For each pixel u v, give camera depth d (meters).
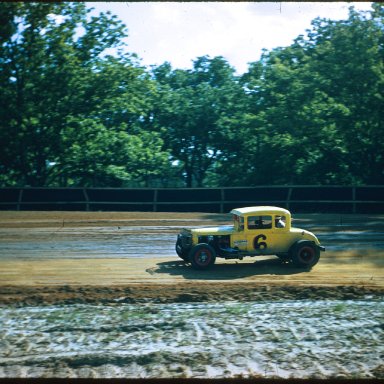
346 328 13.38
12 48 38.47
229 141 50.56
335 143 42.81
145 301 15.61
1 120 39.06
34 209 34.75
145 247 23.17
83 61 42.25
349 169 44.72
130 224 28.72
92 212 32.62
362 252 22.36
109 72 42.00
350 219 31.02
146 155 44.47
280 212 19.56
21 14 37.72
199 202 35.16
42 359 11.45
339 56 42.97
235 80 56.19
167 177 53.81
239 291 16.52
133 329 13.27
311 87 42.75
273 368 11.00
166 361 11.34
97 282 17.58
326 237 25.61
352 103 42.28
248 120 45.34
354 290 16.62
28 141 40.06
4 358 11.51
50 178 44.22
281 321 13.86
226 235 19.33
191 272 18.91
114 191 35.25
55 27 39.47
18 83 39.50
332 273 18.80
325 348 12.10
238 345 12.26
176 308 14.96
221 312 14.59
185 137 51.12
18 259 20.83
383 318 14.14
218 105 50.62
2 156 40.06
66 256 21.39
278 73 44.94
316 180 45.56
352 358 11.55
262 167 44.75
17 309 14.87
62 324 13.64
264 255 19.52
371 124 41.94
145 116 49.84
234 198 34.97
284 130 42.44
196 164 53.88
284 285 17.16
